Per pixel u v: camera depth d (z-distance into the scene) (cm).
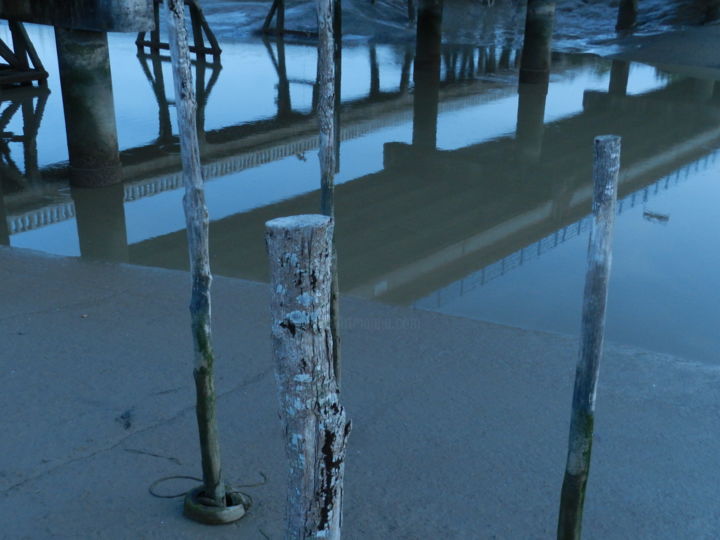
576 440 401
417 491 567
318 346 243
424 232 1279
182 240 1233
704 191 1529
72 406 666
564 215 1378
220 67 2803
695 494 573
